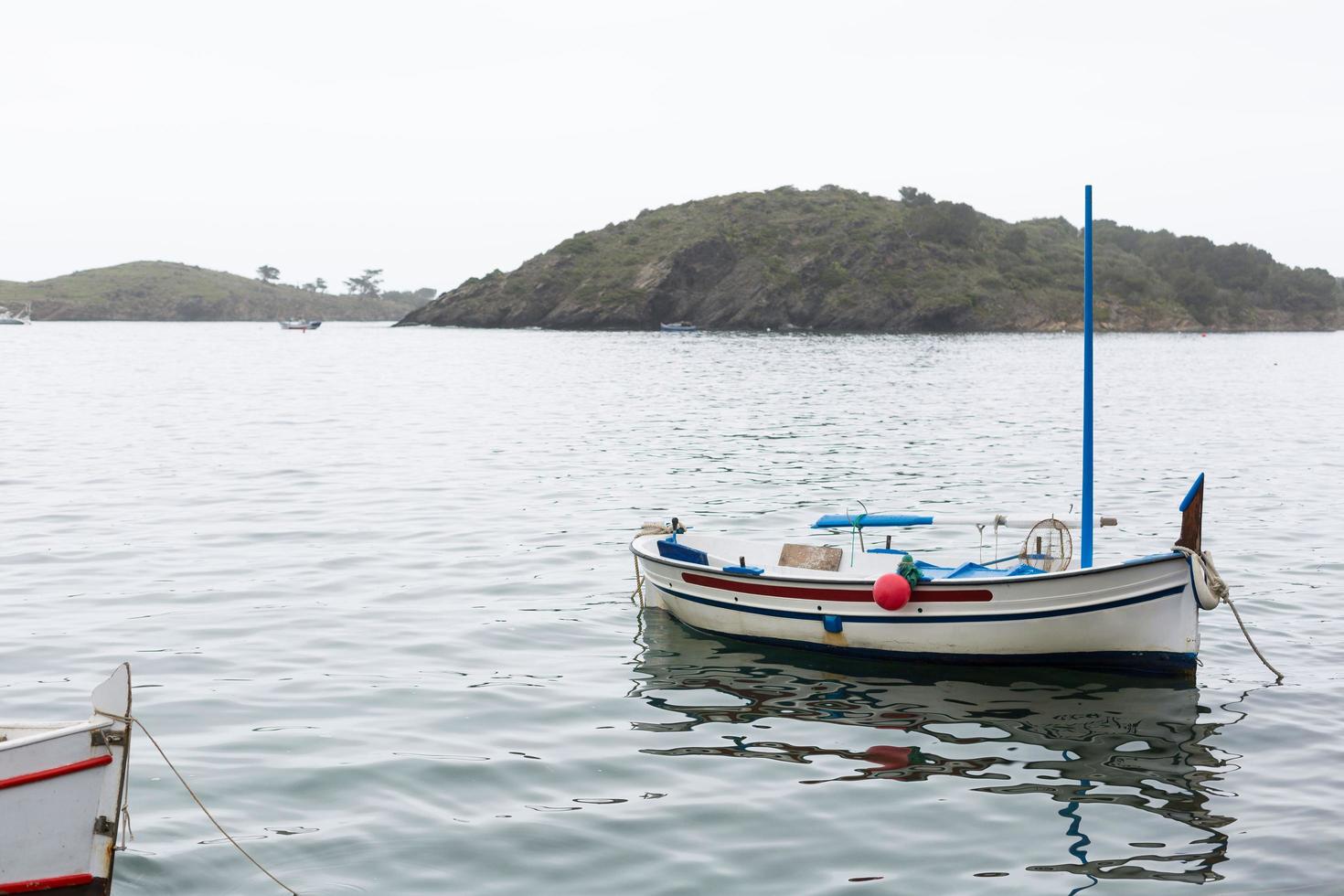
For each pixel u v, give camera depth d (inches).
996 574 570.6
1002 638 525.0
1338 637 574.6
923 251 7436.0
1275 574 703.7
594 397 2176.4
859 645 550.6
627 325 7194.9
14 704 467.5
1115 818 366.9
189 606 631.8
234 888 319.9
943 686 510.3
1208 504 962.1
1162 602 504.4
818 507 943.0
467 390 2364.7
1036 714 470.6
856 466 1189.7
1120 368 3366.1
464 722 456.1
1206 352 4813.0
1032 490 1029.2
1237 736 441.7
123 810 333.4
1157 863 334.6
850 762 418.6
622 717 466.6
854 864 335.9
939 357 3880.4
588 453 1309.1
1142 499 984.9
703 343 5196.9
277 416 1790.1
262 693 486.6
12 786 289.9
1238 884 320.8
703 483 1079.0
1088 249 551.2
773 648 572.4
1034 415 1796.3
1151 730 450.3
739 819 366.9
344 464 1216.8
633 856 340.8
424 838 351.3
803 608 558.6
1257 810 371.9
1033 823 363.9
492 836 353.4
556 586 690.2
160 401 2080.5
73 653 540.7
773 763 417.4
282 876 327.0
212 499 989.2
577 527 868.0
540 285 7815.0
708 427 1603.1
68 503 966.4
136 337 6850.4
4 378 2795.3
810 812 372.8
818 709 478.3
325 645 561.6
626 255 7839.6
